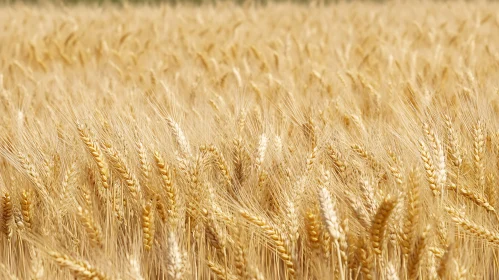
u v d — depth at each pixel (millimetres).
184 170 1873
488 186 1890
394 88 2480
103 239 1800
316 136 2018
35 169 1920
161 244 1831
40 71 3438
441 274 1728
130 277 1748
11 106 2363
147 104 2385
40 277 1772
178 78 2895
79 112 2178
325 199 1749
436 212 1808
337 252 1781
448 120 1933
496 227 1864
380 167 1927
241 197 1896
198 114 2180
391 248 1830
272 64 3570
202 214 1841
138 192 1886
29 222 1874
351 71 2828
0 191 1916
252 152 1994
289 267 1793
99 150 1899
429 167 1825
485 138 1947
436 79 2627
